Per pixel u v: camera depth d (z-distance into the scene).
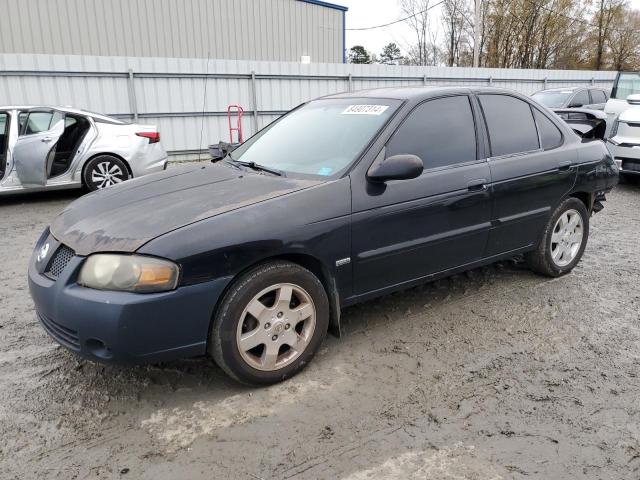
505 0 34.62
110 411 2.80
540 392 2.96
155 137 8.84
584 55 38.56
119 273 2.56
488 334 3.66
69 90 11.77
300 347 3.08
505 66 36.00
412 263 3.52
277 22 20.50
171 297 2.60
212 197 3.06
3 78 11.09
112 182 8.35
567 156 4.43
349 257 3.19
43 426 2.68
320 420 2.71
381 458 2.44
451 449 2.50
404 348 3.46
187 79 13.09
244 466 2.39
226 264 2.72
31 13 16.16
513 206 4.05
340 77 15.41
